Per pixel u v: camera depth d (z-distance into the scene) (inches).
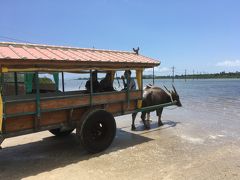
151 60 370.3
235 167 269.9
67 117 293.4
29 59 246.1
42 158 300.5
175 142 360.2
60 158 299.4
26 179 245.4
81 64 286.8
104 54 345.1
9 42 281.3
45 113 272.8
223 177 246.5
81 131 294.2
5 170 267.3
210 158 296.2
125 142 359.9
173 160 290.4
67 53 303.0
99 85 365.7
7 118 245.9
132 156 303.3
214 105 797.9
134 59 351.3
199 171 260.2
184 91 1611.7
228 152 317.1
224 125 477.4
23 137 389.4
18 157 305.1
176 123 495.5
